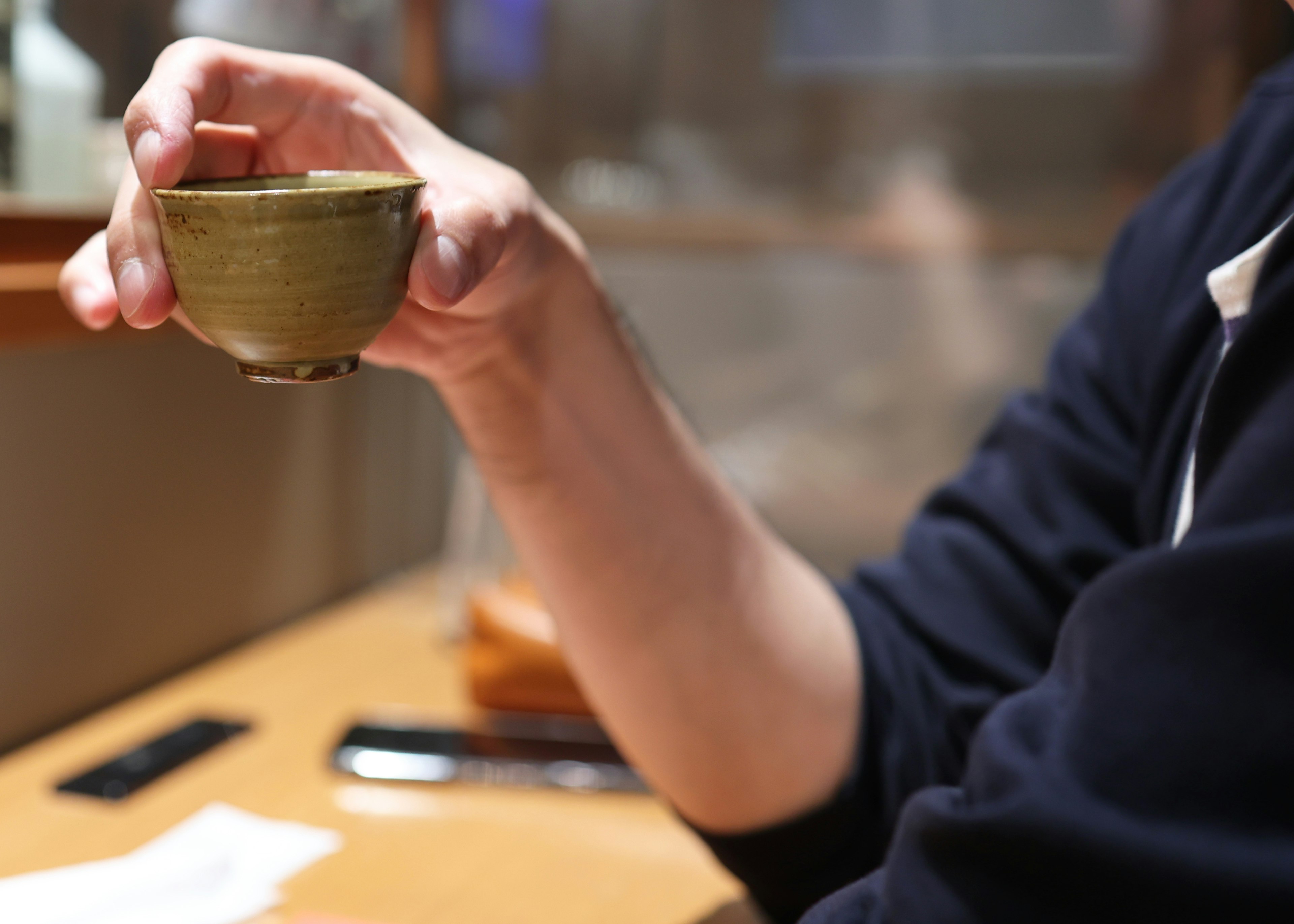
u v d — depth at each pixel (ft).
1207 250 3.14
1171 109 5.25
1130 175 5.37
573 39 5.71
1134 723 2.38
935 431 5.95
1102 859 2.35
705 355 6.15
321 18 4.57
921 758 3.28
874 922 2.52
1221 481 2.44
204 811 3.72
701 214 5.85
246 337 2.60
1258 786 2.33
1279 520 2.36
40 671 4.09
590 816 3.80
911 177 5.65
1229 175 3.19
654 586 3.20
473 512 5.79
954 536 3.41
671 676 3.21
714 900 3.50
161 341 4.41
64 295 2.89
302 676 4.67
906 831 2.54
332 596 5.64
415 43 5.25
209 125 2.91
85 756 3.98
